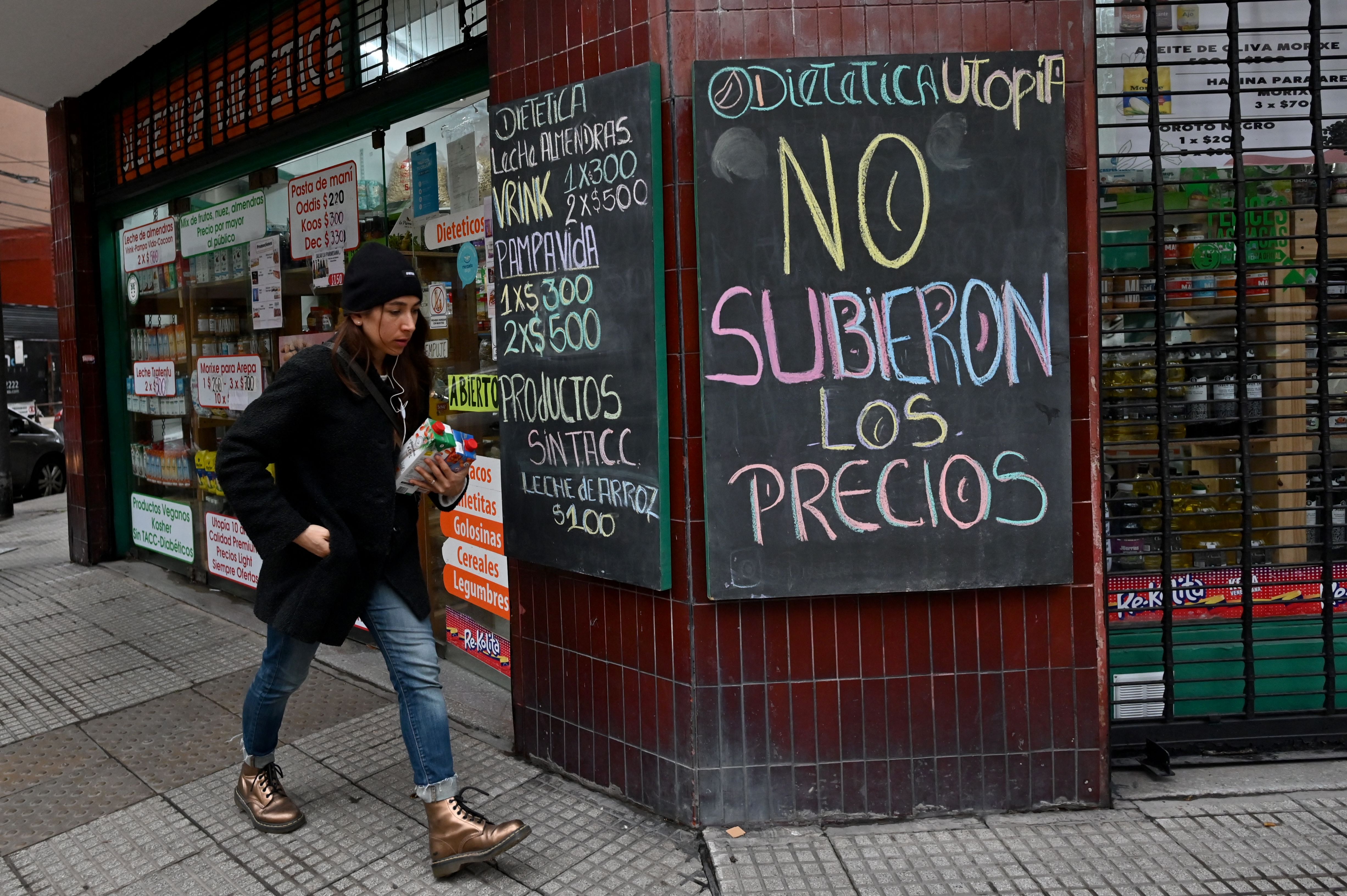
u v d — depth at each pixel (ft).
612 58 9.07
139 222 21.17
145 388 21.56
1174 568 11.41
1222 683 11.09
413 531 8.72
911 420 8.76
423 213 13.75
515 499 10.28
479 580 13.47
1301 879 7.88
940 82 8.54
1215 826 8.83
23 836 9.52
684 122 8.66
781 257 8.61
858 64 8.50
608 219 9.04
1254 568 11.10
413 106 13.55
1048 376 8.77
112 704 13.21
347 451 8.02
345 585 8.01
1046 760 9.18
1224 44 10.78
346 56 14.61
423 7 13.17
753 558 8.78
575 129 9.23
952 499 8.82
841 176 8.57
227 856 8.93
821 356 8.69
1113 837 8.68
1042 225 8.66
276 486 7.95
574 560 9.70
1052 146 8.59
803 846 8.68
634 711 9.53
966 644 9.06
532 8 9.71
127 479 22.62
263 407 7.89
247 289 17.61
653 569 8.95
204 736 11.96
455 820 8.18
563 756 10.32
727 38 8.63
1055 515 8.86
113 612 18.10
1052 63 8.54
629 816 9.42
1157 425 10.70
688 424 8.82
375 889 8.23
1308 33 10.75
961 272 8.68
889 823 9.11
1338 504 11.42
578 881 8.25
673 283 8.80
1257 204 11.10
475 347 13.00
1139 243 10.61
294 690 9.09
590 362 9.33
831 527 8.80
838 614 9.02
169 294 20.30
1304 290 11.35
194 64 18.12
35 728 12.42
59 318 22.81
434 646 8.64
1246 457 10.47
